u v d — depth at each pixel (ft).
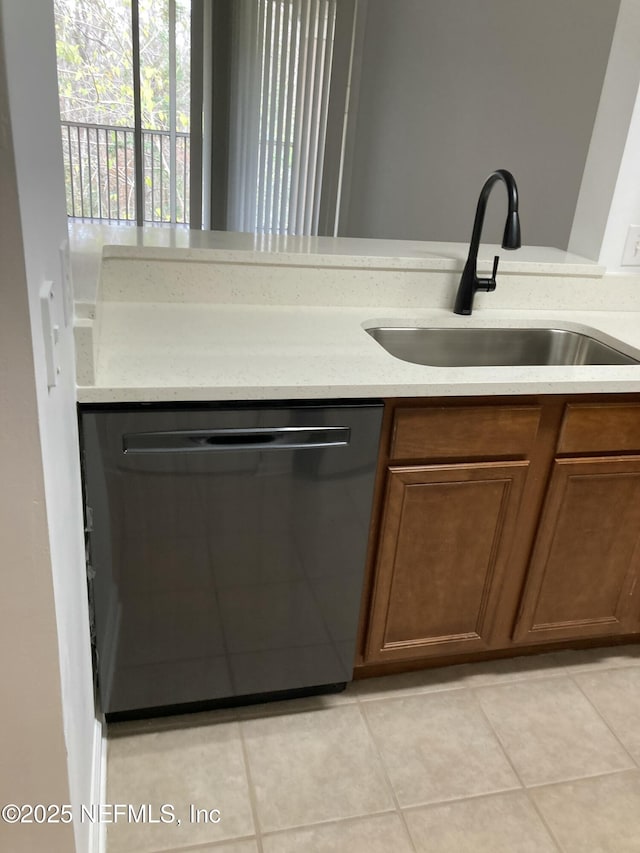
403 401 4.70
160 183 15.12
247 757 5.16
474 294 6.25
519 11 8.90
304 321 5.68
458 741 5.44
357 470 4.75
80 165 14.88
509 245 5.40
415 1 11.53
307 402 4.50
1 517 2.58
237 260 5.78
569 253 7.00
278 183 14.84
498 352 6.40
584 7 7.71
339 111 14.37
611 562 5.83
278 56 13.73
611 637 6.59
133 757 5.08
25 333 2.32
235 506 4.60
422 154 11.69
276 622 5.13
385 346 6.09
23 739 3.01
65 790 3.17
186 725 5.39
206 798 4.81
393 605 5.42
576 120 7.97
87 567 4.51
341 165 14.83
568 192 8.21
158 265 5.65
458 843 4.64
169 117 13.57
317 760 5.18
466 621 5.72
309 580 5.04
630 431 5.31
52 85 3.07
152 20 12.50
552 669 6.28
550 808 4.95
